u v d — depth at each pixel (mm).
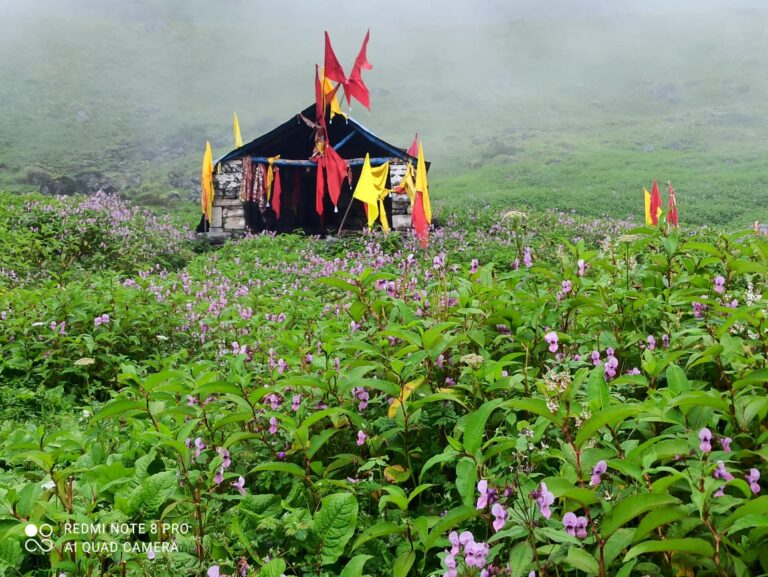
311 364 4836
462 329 4754
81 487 3758
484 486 2756
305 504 3826
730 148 56031
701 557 2705
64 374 7574
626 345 4496
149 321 8594
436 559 3404
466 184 49062
